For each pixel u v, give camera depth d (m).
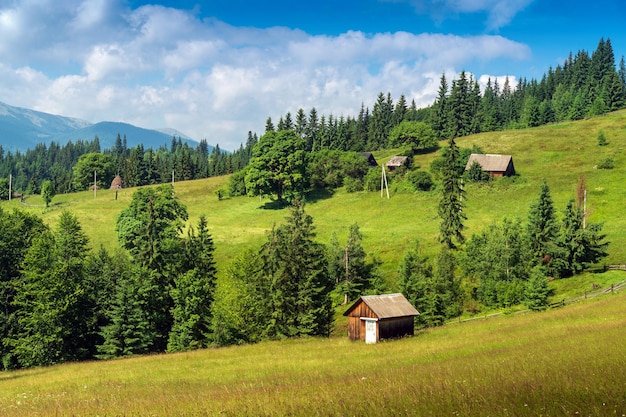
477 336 41.53
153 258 62.50
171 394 24.52
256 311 58.53
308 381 23.92
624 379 13.83
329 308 59.94
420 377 19.64
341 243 87.88
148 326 56.84
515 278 65.25
